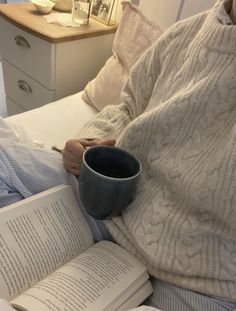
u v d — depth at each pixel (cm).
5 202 61
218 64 55
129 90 81
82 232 61
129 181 55
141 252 58
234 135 49
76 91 138
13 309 42
